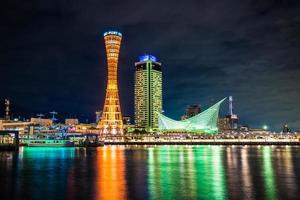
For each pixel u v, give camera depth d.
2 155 129.50
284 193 42.75
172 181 53.47
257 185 49.09
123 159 106.31
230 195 41.53
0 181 54.28
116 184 50.66
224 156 120.94
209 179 55.66
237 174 62.81
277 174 62.62
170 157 116.50
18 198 40.62
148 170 70.31
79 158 111.38
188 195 41.72
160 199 39.50
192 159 104.88
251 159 103.62
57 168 75.62
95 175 61.88
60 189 46.41
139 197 40.66
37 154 139.12
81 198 40.31
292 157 113.38
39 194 42.91
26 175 62.09
